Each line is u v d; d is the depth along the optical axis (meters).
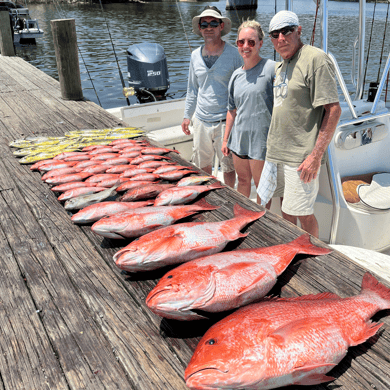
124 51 16.16
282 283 1.93
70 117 4.95
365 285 1.71
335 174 3.55
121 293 1.92
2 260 2.21
